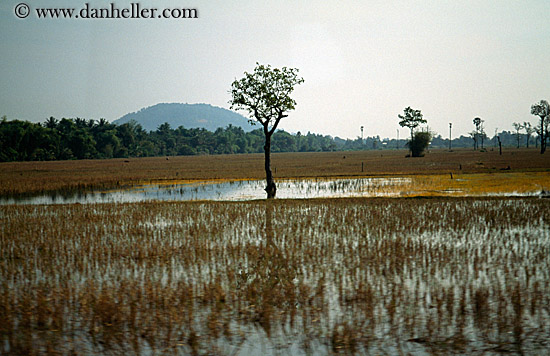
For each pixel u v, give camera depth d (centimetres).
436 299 805
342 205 2062
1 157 10656
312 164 6869
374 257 1118
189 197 2777
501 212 1792
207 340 673
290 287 888
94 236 1431
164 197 2797
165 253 1182
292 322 729
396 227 1523
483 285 893
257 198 2672
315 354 630
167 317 751
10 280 970
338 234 1422
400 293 845
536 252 1162
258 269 1032
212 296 838
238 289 891
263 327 716
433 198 2338
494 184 3069
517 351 630
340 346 649
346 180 3716
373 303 802
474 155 8919
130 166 7269
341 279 945
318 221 1659
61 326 724
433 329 695
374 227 1527
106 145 14288
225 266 1061
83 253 1196
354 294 848
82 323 735
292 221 1670
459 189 2839
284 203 2191
